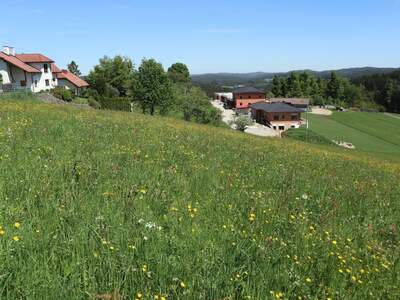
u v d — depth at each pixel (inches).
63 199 238.4
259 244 218.8
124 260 175.3
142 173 336.5
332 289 187.8
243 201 310.3
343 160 918.4
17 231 185.3
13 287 147.3
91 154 380.2
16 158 326.0
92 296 148.8
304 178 463.2
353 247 255.1
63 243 183.8
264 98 7047.2
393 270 228.5
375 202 407.2
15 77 2851.9
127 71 4483.3
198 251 196.7
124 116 1133.7
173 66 6998.0
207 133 979.3
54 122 605.0
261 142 1056.8
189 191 314.3
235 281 177.8
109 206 243.1
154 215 247.6
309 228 273.9
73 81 3688.5
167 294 160.4
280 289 181.3
